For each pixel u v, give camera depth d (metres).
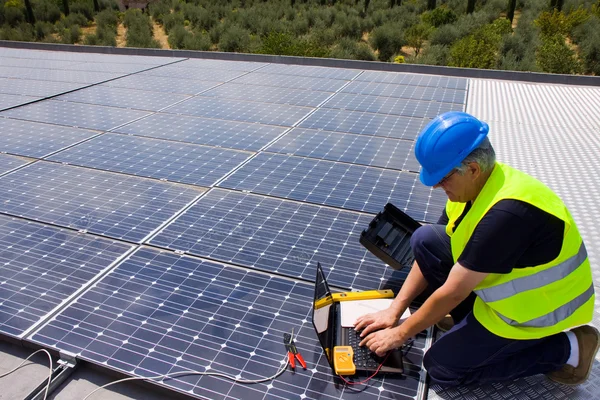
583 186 4.57
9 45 12.91
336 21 27.20
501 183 2.09
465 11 29.52
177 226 3.75
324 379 2.42
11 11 30.00
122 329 2.70
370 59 22.28
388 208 3.36
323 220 3.88
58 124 6.16
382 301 2.78
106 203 4.09
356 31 25.83
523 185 2.05
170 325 2.73
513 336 2.20
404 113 6.88
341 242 3.58
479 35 20.33
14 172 4.66
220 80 8.87
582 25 24.22
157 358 2.51
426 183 2.21
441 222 2.81
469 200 2.25
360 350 2.53
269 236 3.64
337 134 5.95
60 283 3.06
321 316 2.69
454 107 7.20
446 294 2.13
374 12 28.56
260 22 26.53
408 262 3.13
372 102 7.44
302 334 2.69
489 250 2.00
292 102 7.38
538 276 2.10
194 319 2.78
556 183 4.62
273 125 6.26
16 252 3.37
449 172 2.11
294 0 33.84
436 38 22.94
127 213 3.93
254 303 2.92
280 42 19.27
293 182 4.56
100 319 2.77
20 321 2.73
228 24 26.42
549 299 2.14
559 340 2.28
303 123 6.36
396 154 5.33
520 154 5.37
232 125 6.23
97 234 3.62
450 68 9.70
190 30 28.58
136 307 2.87
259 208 4.06
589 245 3.60
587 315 2.25
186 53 11.39
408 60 21.19
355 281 3.15
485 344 2.26
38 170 4.72
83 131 5.91
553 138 5.91
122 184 4.46
